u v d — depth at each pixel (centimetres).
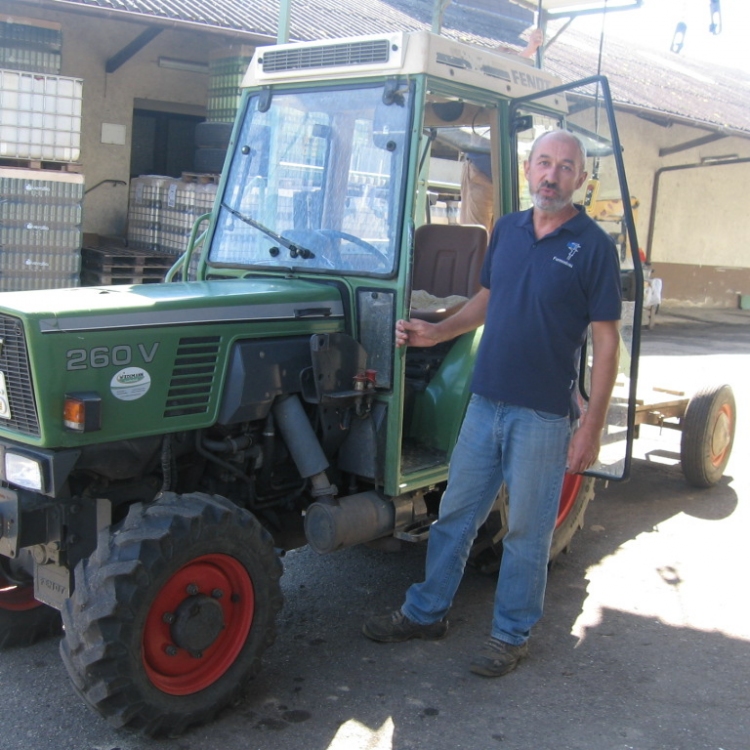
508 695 359
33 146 850
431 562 390
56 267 876
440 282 490
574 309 343
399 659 386
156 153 1283
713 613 441
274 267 409
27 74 834
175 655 317
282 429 365
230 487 375
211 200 952
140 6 993
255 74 434
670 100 1745
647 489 641
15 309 301
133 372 320
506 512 441
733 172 1978
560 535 474
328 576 471
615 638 412
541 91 423
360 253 386
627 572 489
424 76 374
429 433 424
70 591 327
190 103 1264
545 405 348
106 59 1173
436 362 448
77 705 341
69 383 304
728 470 696
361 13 1353
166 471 339
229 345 346
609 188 385
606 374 344
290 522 401
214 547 321
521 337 347
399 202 375
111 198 1213
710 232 1970
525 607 374
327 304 383
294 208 413
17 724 327
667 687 370
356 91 396
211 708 326
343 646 396
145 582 299
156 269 992
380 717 340
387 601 443
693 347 1357
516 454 356
